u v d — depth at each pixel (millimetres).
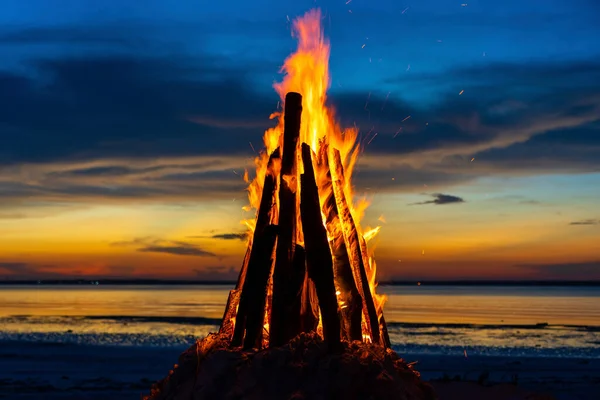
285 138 5184
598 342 28234
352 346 4578
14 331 32469
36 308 62094
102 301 83438
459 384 9039
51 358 18797
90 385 13086
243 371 4383
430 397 4605
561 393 12484
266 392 4297
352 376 4277
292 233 4949
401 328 36312
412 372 4660
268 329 5023
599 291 169750
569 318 48000
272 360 4375
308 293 4898
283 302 4773
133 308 62312
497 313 55062
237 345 4824
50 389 12336
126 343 25250
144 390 12320
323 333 4555
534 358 20234
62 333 31078
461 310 60531
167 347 23094
